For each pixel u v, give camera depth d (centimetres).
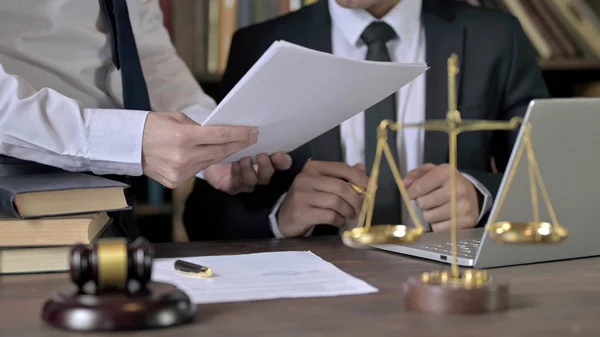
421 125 88
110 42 151
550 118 100
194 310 77
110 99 155
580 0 250
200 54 241
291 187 167
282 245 136
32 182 111
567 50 247
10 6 138
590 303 84
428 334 72
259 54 197
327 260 117
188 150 119
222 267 105
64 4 143
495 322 76
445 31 195
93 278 75
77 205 108
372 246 130
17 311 81
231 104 114
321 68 112
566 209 109
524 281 98
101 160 123
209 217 179
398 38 195
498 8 248
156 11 179
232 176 156
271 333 72
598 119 105
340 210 161
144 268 76
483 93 193
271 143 141
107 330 72
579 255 116
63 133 122
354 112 140
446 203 161
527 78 198
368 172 187
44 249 106
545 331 73
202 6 240
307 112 129
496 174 177
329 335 71
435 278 85
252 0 241
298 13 201
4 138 121
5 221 104
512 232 86
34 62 142
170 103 172
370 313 80
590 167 108
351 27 192
